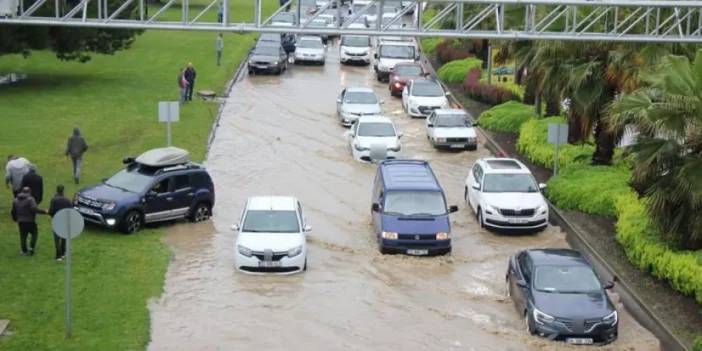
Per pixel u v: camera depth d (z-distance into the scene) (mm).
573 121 43969
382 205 33469
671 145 29719
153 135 47594
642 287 29859
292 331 25766
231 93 62250
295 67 74500
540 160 44969
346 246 33562
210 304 27500
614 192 36938
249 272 30297
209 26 32031
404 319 27016
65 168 40594
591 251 33281
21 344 23094
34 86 58969
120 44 62250
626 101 31469
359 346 24906
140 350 23484
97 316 25359
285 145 49062
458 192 41688
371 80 70250
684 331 26562
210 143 48469
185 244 32969
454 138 48938
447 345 25203
